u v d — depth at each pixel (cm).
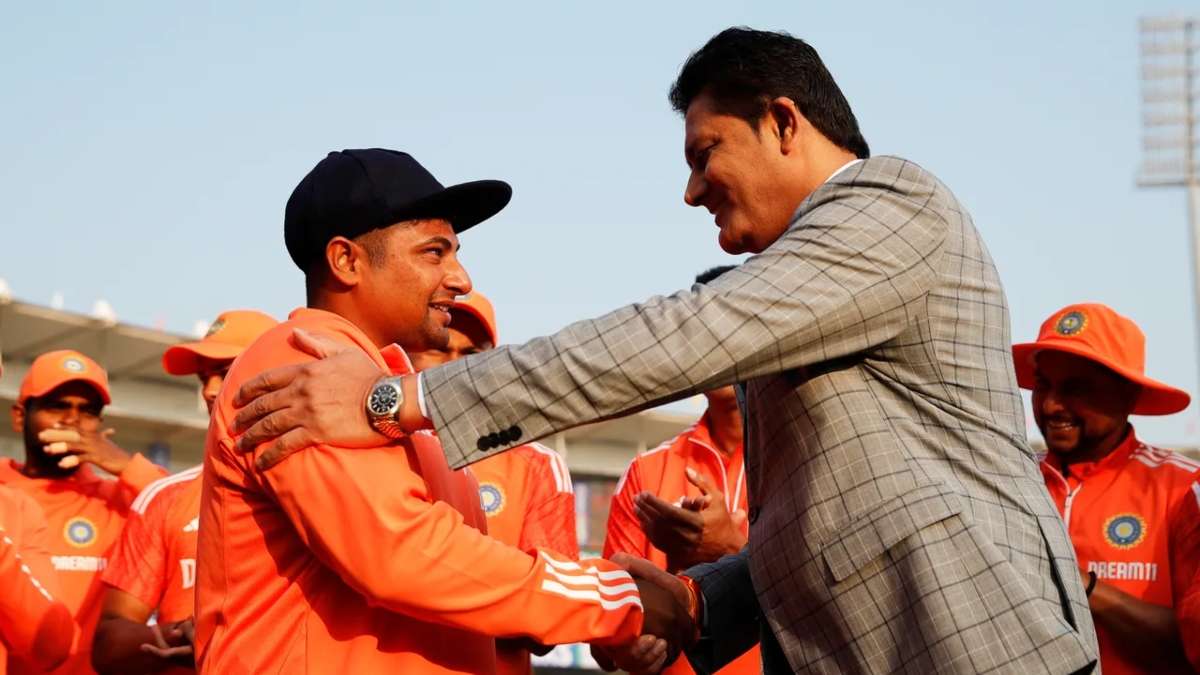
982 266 263
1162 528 453
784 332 245
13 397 1592
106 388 595
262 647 248
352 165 271
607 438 2039
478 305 461
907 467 248
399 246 270
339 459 240
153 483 489
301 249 274
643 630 284
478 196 275
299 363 251
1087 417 467
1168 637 420
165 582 475
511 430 244
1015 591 238
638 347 242
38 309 1527
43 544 497
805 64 275
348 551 236
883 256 249
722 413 509
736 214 277
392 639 248
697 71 279
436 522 242
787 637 263
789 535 260
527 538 440
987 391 257
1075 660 235
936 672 238
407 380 246
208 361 526
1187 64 3209
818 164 272
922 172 262
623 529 513
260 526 251
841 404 254
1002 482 252
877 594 247
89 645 565
